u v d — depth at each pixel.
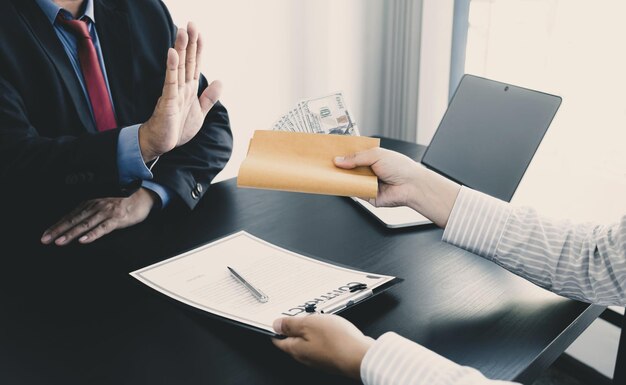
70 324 0.73
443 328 0.72
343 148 0.89
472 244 0.88
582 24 1.66
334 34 2.35
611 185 1.69
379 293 0.78
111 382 0.62
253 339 0.70
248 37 2.14
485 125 1.20
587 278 0.79
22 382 0.62
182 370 0.64
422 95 2.19
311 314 0.67
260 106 2.28
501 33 1.91
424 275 0.85
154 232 1.01
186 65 0.97
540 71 1.81
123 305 0.77
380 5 2.41
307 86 2.38
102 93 1.20
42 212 1.09
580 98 1.71
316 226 1.03
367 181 0.81
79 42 1.17
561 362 1.73
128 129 0.97
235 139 2.25
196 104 1.06
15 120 1.07
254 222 1.04
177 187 1.10
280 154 0.85
